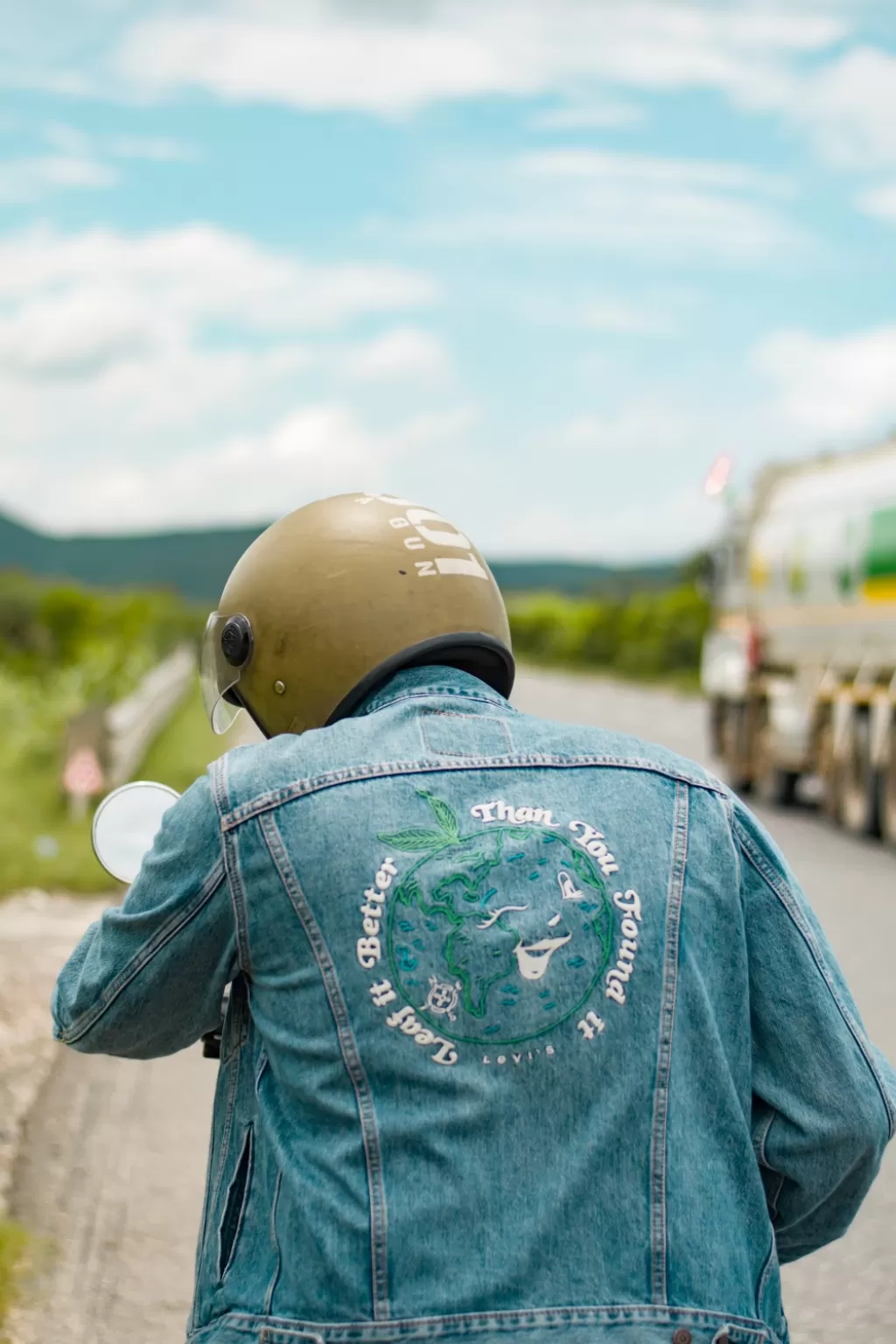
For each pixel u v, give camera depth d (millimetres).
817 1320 4617
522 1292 1843
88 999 2148
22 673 26562
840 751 16672
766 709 19562
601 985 1956
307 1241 1888
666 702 42312
